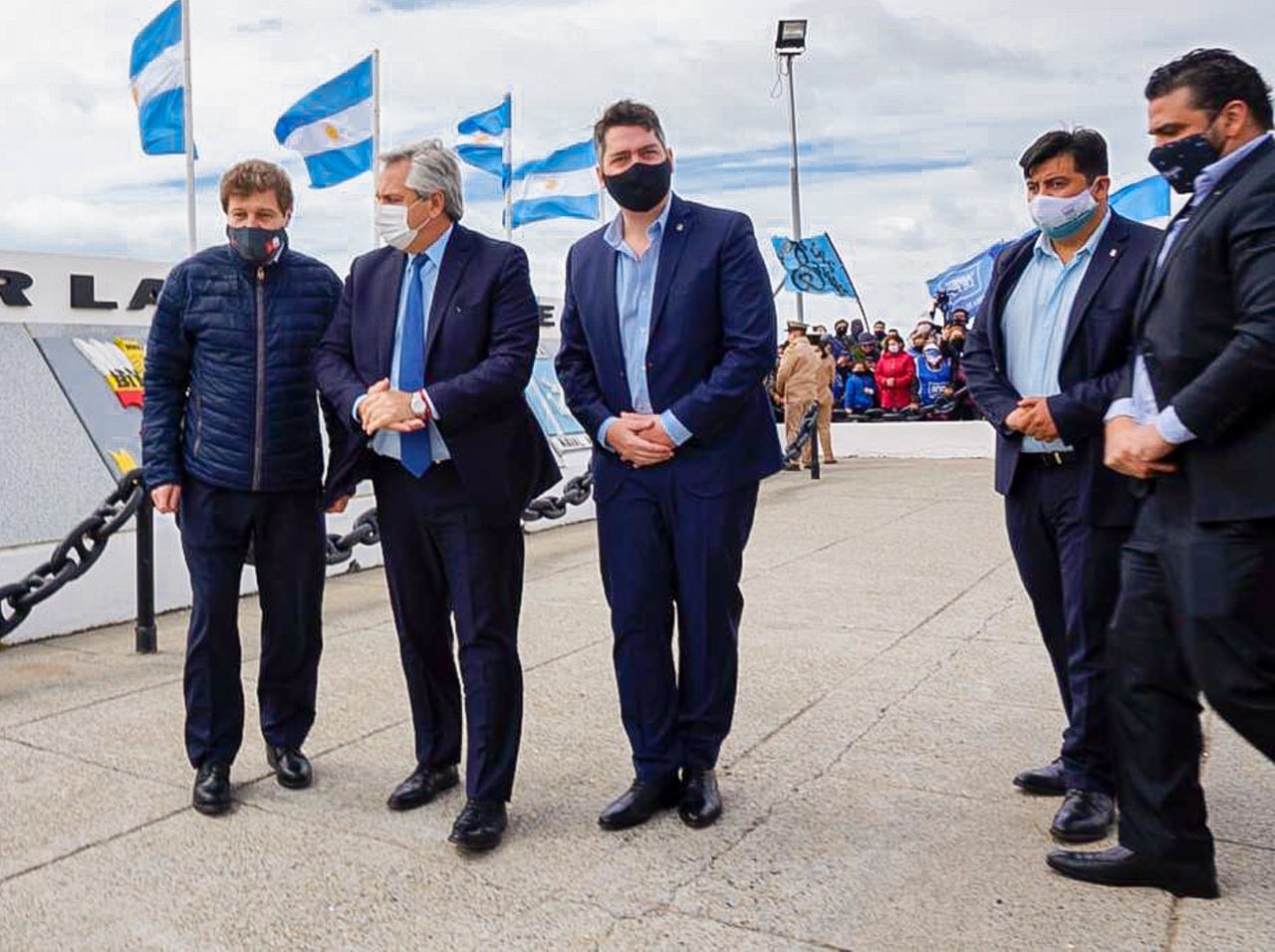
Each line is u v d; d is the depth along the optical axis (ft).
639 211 10.54
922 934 8.61
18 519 19.06
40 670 16.46
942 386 49.67
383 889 9.56
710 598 10.68
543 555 25.91
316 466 11.71
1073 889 9.26
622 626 10.84
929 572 22.61
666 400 10.65
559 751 12.77
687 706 10.89
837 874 9.64
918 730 13.24
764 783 11.73
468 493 10.31
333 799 11.56
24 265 21.67
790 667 15.90
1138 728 9.03
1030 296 10.64
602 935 8.73
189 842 10.54
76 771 12.41
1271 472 7.97
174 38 28.89
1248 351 7.80
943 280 53.83
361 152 33.65
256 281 11.29
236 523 11.38
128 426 21.68
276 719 11.94
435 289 10.58
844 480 38.81
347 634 18.35
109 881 9.78
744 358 10.32
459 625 10.57
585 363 11.30
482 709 10.41
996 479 11.10
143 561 17.34
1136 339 9.11
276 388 11.28
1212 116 8.34
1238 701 8.23
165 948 8.67
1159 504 8.81
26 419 20.31
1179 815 8.98
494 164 40.24
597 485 11.03
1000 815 10.81
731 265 10.49
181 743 13.30
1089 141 9.98
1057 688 14.75
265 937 8.80
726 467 10.62
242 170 11.09
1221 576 8.18
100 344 22.52
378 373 10.73
